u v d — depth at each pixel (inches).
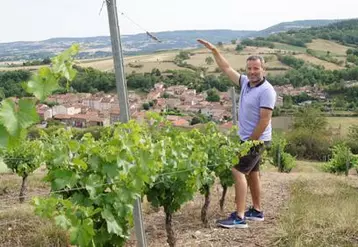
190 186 212.8
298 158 1646.2
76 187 146.0
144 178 151.9
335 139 1697.8
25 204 356.2
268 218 257.1
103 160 145.6
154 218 280.8
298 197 319.6
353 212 250.4
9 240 238.8
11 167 425.4
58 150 141.0
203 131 297.3
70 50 88.2
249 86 231.3
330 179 494.0
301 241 204.1
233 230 233.0
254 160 232.2
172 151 212.8
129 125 149.5
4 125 73.4
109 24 141.4
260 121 223.0
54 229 236.8
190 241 221.5
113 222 145.6
